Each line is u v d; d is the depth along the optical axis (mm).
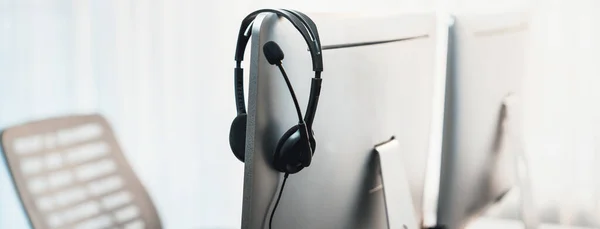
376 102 922
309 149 787
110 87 2094
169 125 2094
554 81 1736
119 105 2102
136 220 1630
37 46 2082
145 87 2082
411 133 1030
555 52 1726
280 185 791
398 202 972
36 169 1473
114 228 1596
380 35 918
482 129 1126
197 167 2105
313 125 818
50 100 2107
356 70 873
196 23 2014
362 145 908
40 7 2064
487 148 1162
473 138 1098
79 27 2072
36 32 2074
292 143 771
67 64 2090
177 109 2078
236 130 933
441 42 1520
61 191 1511
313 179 833
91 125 1614
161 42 2047
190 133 2086
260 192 768
